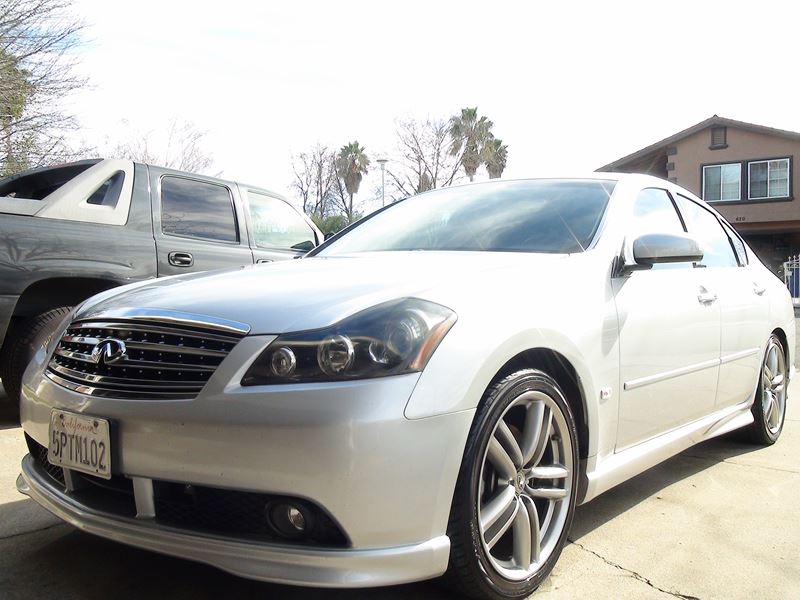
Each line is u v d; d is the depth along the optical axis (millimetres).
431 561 2057
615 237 3086
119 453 2150
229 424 1990
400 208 3941
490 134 38500
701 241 3924
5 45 12984
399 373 2031
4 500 3188
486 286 2396
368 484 1955
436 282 2338
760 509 3336
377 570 1980
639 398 3004
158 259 5090
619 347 2850
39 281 4582
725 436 4629
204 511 2117
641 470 3082
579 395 2666
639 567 2682
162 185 5324
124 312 2361
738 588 2525
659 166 29766
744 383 4086
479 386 2172
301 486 1947
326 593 2396
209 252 5465
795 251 28172
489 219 3369
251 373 2033
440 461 2064
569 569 2648
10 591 2369
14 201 4469
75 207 4711
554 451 2572
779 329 4578
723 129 27391
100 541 2785
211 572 2547
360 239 3646
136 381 2193
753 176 26984
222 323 2141
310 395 1967
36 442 2633
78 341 2424
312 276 2539
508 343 2279
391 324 2082
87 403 2227
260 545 1986
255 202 6141
